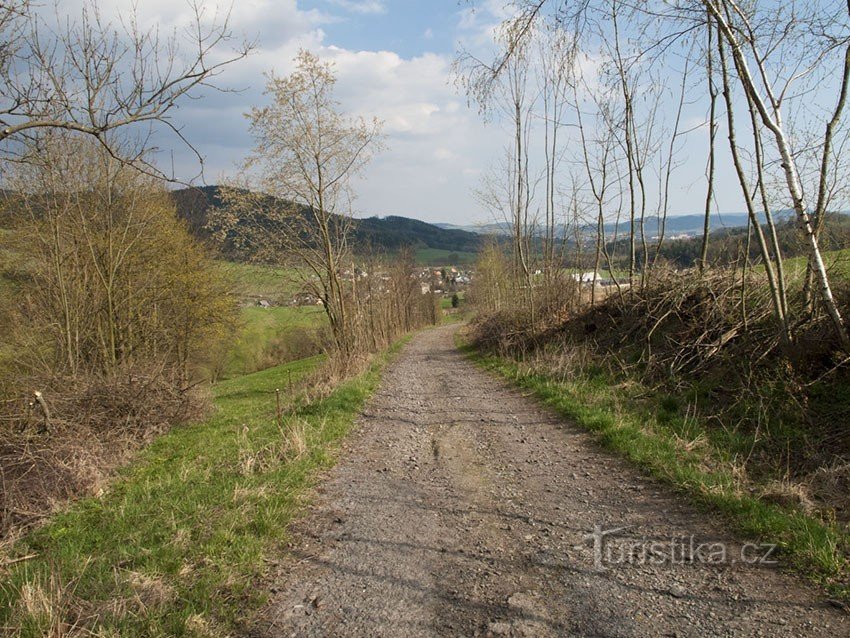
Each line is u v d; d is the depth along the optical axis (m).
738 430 7.82
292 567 4.66
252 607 4.00
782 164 7.35
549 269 20.45
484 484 6.66
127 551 5.03
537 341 18.77
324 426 9.88
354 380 15.66
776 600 3.69
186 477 7.77
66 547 5.50
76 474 8.11
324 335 24.56
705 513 5.24
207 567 4.54
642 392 10.34
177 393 14.05
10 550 5.72
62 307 16.78
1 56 5.80
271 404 15.82
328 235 20.41
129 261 19.08
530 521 5.41
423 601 4.00
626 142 15.48
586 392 11.12
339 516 5.80
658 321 12.48
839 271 9.72
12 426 8.79
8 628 3.66
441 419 10.85
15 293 17.27
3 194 15.80
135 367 13.80
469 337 30.50
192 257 22.62
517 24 8.07
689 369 10.66
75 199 16.47
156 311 21.30
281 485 6.57
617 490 6.10
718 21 7.32
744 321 10.08
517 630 3.54
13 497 7.08
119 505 6.95
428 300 71.75
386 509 5.97
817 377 8.10
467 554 4.75
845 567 3.96
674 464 6.48
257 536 5.18
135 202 18.58
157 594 4.07
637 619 3.60
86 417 10.70
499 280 35.56
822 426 7.09
